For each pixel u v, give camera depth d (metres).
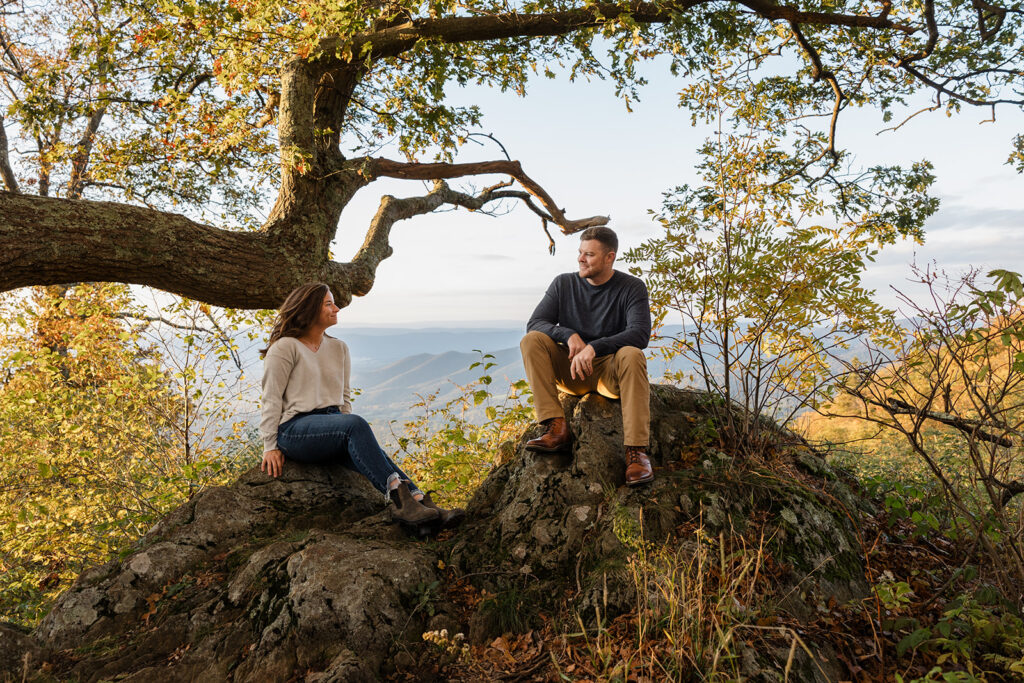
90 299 7.80
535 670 2.50
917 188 9.56
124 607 3.17
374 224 8.41
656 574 2.59
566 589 2.95
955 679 2.07
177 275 5.21
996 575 2.88
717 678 2.16
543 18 6.38
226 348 7.42
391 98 8.41
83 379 7.71
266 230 6.26
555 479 3.44
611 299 3.76
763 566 2.81
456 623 2.91
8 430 6.72
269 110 8.95
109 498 6.71
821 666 2.39
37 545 6.40
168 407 7.34
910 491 3.64
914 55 8.16
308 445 3.83
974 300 2.58
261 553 3.17
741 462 3.57
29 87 7.73
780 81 9.91
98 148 9.93
